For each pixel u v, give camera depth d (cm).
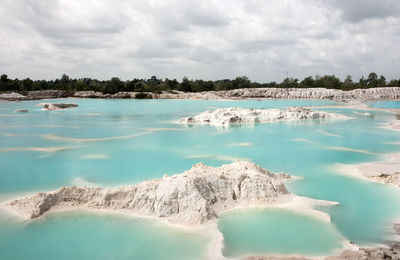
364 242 1463
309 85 19612
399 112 7988
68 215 1678
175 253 1341
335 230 1542
